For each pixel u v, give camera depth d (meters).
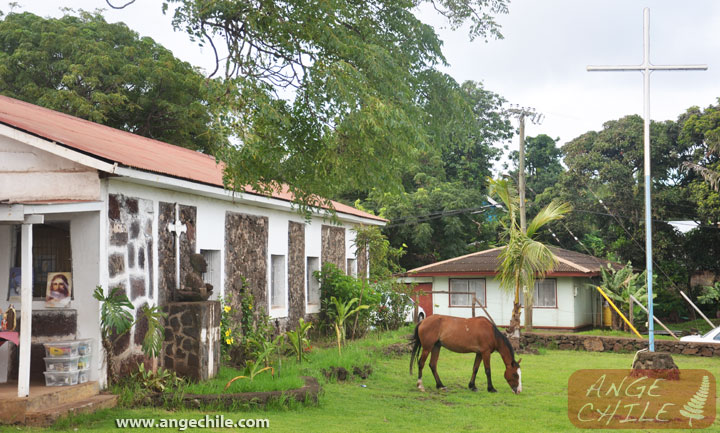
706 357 18.77
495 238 38.22
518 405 11.02
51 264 10.55
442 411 10.37
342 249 21.16
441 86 11.24
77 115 25.39
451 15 11.27
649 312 14.71
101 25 28.89
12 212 8.77
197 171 13.81
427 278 29.77
